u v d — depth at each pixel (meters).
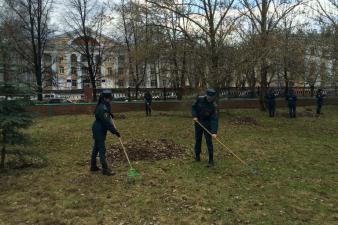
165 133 16.69
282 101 34.06
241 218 6.36
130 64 26.33
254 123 20.34
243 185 8.13
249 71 23.78
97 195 7.44
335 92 36.69
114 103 28.50
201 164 9.95
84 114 26.72
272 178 8.71
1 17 36.69
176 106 29.95
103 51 43.88
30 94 9.33
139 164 9.84
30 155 9.71
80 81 62.81
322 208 6.86
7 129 9.11
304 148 12.80
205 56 22.14
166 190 7.71
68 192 7.65
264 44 22.56
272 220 6.30
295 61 24.70
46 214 6.57
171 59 23.33
